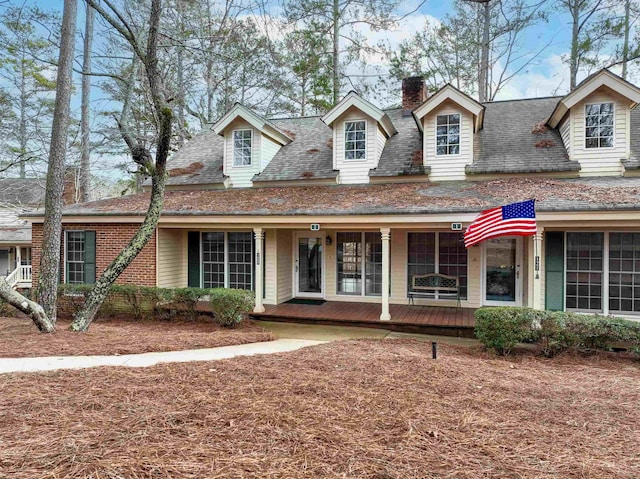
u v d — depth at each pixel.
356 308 10.45
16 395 4.04
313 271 12.00
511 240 10.22
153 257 10.69
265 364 5.29
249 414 3.60
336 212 8.96
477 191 9.42
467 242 7.50
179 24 11.19
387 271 8.98
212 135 16.09
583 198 7.89
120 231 10.77
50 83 17.61
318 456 2.88
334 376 4.77
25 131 17.58
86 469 2.63
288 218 9.36
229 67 17.77
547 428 3.48
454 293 10.55
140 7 9.71
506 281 10.28
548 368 5.81
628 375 5.42
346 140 11.98
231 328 8.66
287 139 13.95
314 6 13.96
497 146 11.39
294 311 10.11
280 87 17.06
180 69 15.59
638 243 8.45
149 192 13.23
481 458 2.91
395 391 4.30
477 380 4.84
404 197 9.55
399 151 12.20
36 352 6.01
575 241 8.78
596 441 3.24
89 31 13.83
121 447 2.94
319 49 18.94
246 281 11.55
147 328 8.57
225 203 10.68
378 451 2.97
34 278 11.32
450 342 7.89
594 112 9.97
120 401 3.89
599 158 9.87
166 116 7.61
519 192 8.87
